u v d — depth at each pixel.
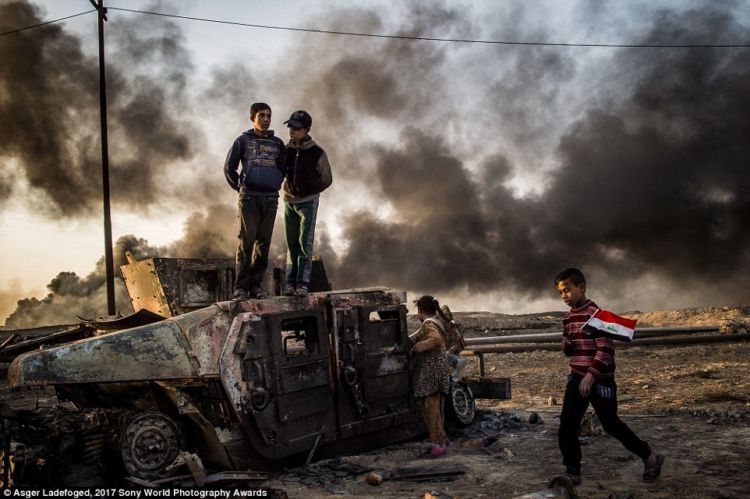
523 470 5.52
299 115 6.49
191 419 5.36
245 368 5.39
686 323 20.80
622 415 7.66
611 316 4.89
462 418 7.22
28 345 6.17
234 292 5.96
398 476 5.37
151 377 4.97
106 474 4.78
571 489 4.56
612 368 4.86
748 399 8.34
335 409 6.03
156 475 4.76
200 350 5.24
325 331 6.01
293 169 6.54
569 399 4.94
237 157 6.18
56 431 4.76
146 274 6.16
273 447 5.44
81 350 4.77
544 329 20.72
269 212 6.27
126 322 6.13
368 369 6.27
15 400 9.66
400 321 6.69
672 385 10.03
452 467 5.54
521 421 7.62
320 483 5.25
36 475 4.64
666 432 6.66
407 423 6.68
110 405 6.20
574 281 5.02
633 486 4.87
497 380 7.63
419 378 6.21
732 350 14.69
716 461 5.49
